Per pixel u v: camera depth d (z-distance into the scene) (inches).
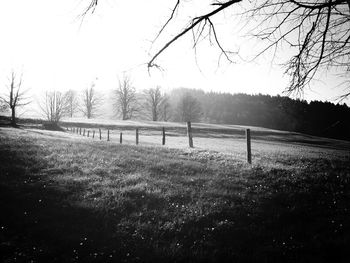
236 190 389.4
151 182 394.9
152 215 298.2
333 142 2736.2
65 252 228.5
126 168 464.4
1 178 375.9
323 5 131.0
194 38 162.2
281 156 696.4
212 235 269.3
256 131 2942.9
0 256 216.2
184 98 3988.7
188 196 355.9
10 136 811.4
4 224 260.4
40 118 2687.0
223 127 3132.4
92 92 3585.1
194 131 2610.7
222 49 160.6
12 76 2012.8
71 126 2588.6
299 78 153.4
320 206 352.8
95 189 359.6
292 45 149.6
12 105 2042.3
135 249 237.6
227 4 143.3
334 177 476.7
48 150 582.2
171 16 154.6
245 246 256.1
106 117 4901.6
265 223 301.3
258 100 5861.2
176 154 625.6
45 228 259.4
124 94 3304.6
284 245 259.3
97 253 228.8
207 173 466.3
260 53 155.9
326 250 255.1
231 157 611.5
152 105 3703.3
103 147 667.4
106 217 286.0
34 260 214.7
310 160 642.8
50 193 337.4
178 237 262.7
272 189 400.2
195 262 226.1
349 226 301.7
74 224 271.0
